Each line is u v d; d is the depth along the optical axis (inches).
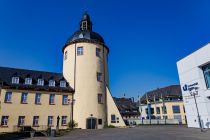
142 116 2696.9
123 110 2746.1
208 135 698.8
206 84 1011.3
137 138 662.5
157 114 2460.6
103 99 1440.7
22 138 826.2
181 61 1194.6
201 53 1015.6
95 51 1524.4
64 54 1611.7
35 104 1264.8
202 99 1003.9
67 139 728.3
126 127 1363.2
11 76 1315.2
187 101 1122.7
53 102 1327.5
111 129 1172.5
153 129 1075.3
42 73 1491.1
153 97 2600.9
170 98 2396.7
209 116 959.0
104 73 1536.7
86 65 1457.9
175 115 2287.2
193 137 651.5
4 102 1184.8
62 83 1437.0
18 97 1229.7
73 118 1349.7
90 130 1134.4
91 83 1417.3
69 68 1498.5
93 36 1581.0
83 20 1708.9
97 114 1357.0
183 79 1167.6
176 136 687.7
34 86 1306.6
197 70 1045.2
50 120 1284.4
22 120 1208.2
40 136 916.0
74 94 1405.0
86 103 1358.3
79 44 1514.5
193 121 1061.1
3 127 1142.3
